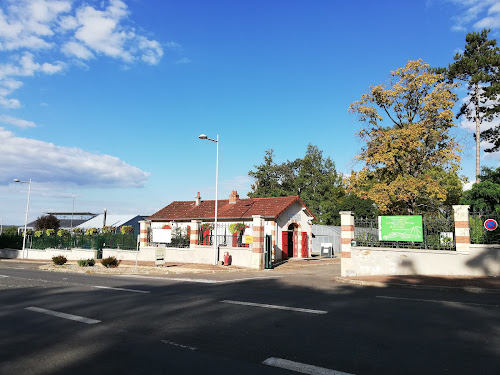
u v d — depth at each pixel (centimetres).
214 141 2489
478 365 473
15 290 1252
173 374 449
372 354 520
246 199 3434
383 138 2695
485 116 3222
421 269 1537
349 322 718
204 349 550
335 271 2148
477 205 2120
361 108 2798
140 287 1316
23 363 496
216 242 2434
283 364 481
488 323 705
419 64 2730
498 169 2264
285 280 1591
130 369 468
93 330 675
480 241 1458
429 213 2703
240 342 585
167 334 640
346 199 5719
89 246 3447
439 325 689
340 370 458
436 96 2602
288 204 3059
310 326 687
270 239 2391
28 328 695
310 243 3428
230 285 1391
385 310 844
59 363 495
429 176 2603
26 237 4194
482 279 1344
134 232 3130
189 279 1653
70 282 1503
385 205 2608
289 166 6044
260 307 888
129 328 687
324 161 6506
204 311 842
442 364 477
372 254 1628
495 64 3086
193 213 3431
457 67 3209
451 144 2647
